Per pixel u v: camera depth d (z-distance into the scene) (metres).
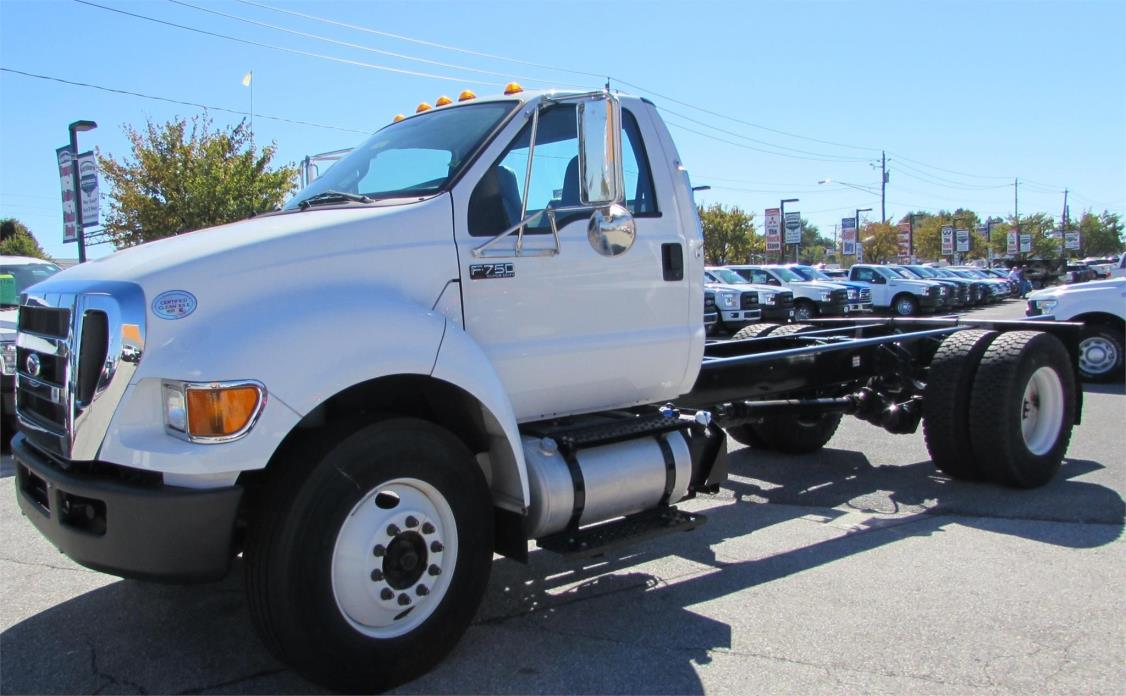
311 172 5.71
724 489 6.71
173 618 4.24
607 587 4.66
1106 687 3.50
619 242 4.01
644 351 4.45
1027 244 75.50
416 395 3.83
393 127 4.75
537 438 4.06
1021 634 4.00
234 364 3.07
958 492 6.54
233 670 3.68
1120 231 96.06
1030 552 5.14
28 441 3.68
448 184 3.90
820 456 7.83
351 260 3.54
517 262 3.98
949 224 86.38
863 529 5.65
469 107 4.42
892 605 4.36
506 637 4.01
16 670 3.70
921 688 3.51
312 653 3.21
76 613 4.32
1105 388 12.03
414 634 3.47
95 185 15.56
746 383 6.02
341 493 3.23
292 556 3.15
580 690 3.50
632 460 4.18
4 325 8.30
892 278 31.98
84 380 3.18
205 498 3.04
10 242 46.91
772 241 37.81
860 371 6.91
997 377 6.35
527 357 4.02
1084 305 12.38
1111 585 4.59
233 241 3.42
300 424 3.48
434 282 3.74
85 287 3.29
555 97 4.22
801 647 3.89
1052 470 6.65
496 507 3.96
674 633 4.05
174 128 21.59
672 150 4.73
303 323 3.25
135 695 3.47
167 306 3.15
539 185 4.18
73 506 3.28
